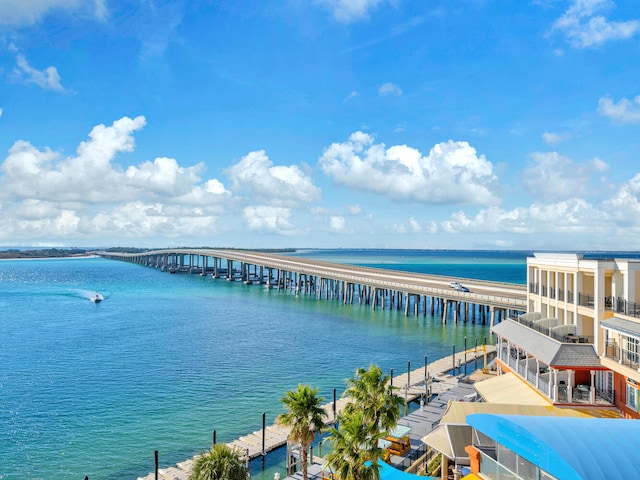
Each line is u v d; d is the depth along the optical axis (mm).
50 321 109812
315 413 30406
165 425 49156
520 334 44094
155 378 65062
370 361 74188
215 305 136250
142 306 134500
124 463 41250
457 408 34906
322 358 75812
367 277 139125
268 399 56781
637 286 34969
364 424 31703
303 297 156375
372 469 25547
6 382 63344
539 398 37750
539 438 17969
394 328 101000
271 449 43250
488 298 94938
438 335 93625
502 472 20328
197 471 25547
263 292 171625
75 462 41438
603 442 17922
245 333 95375
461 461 30531
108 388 60781
